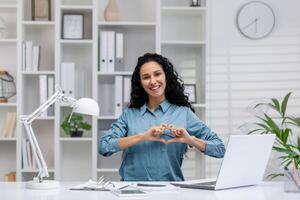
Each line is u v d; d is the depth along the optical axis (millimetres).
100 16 4391
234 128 4348
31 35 4352
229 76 4363
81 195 1953
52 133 4359
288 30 4410
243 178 2229
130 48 4371
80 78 4242
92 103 2311
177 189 2121
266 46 4391
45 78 4133
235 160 2129
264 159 2312
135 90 2861
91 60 4367
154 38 4379
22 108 4094
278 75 4383
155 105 2855
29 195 1958
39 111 2277
